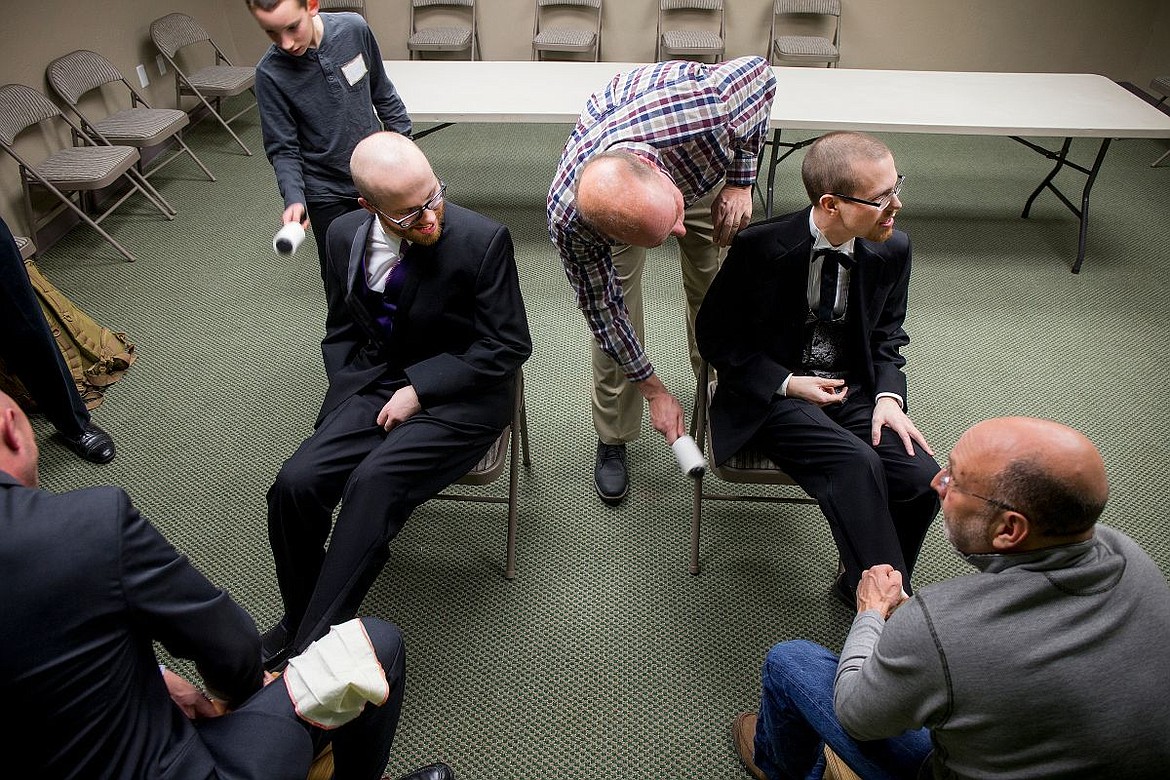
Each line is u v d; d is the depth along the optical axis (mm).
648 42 5461
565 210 1642
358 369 1973
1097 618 978
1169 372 2926
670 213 1450
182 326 3158
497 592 2158
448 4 5355
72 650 951
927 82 3670
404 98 3455
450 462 1843
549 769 1781
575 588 2172
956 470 1074
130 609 997
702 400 2107
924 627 1036
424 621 2084
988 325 3193
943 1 5113
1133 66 5254
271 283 3430
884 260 1794
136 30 4480
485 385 1854
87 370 2814
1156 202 4082
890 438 1838
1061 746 998
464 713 1884
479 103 3408
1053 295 3381
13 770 976
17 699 931
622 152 1497
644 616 2100
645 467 2525
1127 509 2371
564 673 1968
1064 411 2748
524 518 2363
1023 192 4207
